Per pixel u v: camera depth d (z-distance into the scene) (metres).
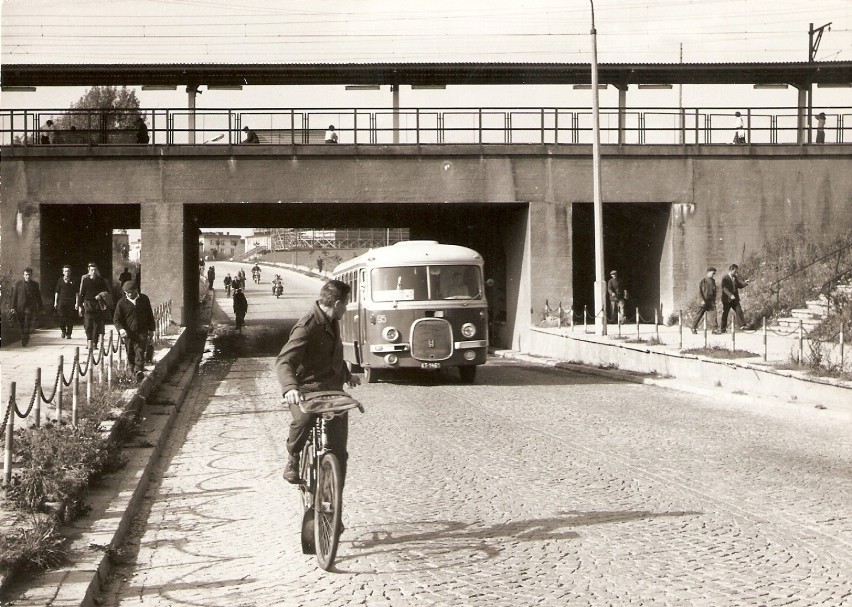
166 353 21.42
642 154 32.25
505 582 6.29
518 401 17.34
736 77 35.22
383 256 21.06
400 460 11.12
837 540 7.32
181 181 31.14
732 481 9.72
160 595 6.26
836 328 21.66
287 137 31.42
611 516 8.17
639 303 36.25
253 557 7.17
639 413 15.49
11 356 20.91
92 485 9.09
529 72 35.09
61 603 5.56
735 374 18.03
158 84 34.94
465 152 31.77
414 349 20.48
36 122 30.92
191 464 11.26
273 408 16.58
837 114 32.72
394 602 5.93
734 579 6.30
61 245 34.31
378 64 34.44
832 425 13.97
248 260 144.75
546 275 32.16
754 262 32.34
